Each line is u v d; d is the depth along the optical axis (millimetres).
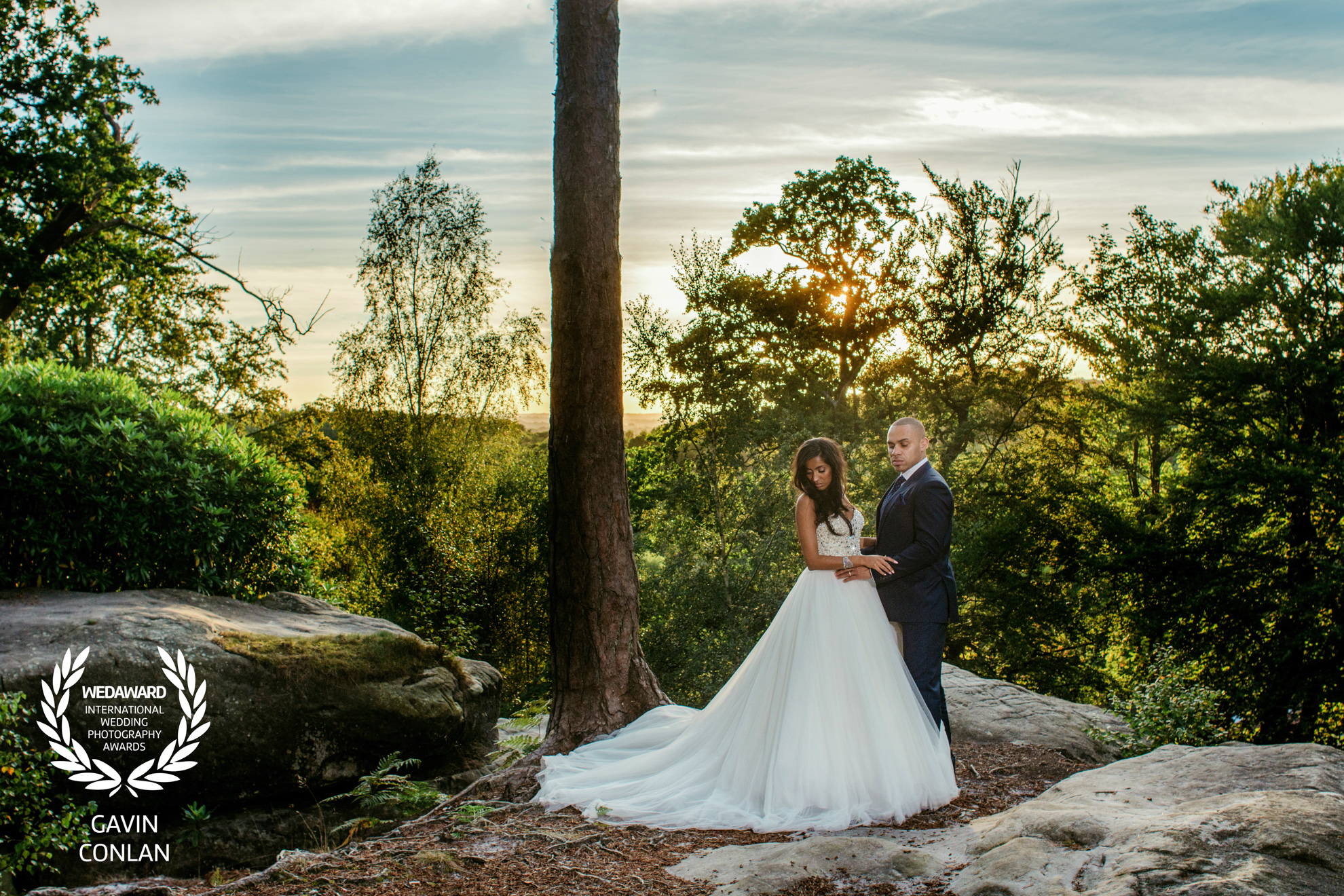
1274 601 19438
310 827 5902
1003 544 22328
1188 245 22141
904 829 4176
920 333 23234
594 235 6324
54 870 4832
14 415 6859
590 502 6297
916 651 4941
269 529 8094
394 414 21922
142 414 7633
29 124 16938
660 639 20438
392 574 19453
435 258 21531
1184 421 21047
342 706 6137
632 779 5082
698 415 21172
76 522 6836
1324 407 19922
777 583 19469
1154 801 3779
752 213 23875
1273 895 2611
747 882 3414
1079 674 22531
